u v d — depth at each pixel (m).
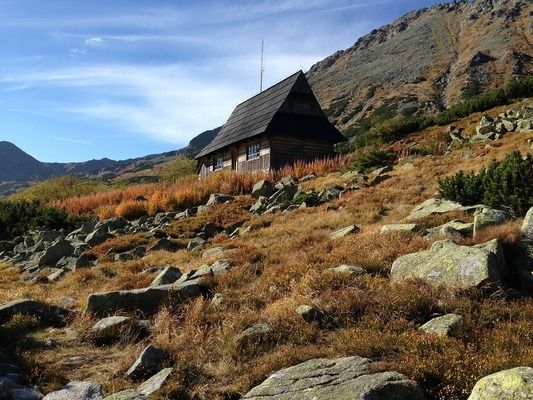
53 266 16.09
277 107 34.31
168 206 25.27
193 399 5.86
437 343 5.83
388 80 119.94
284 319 7.61
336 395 4.77
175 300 9.54
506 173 12.28
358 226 14.10
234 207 22.28
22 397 5.93
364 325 7.07
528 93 37.91
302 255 11.54
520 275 8.20
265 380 5.65
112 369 6.96
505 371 4.45
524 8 143.75
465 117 38.03
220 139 42.72
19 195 44.19
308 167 29.08
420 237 10.78
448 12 175.62
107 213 25.67
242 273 10.86
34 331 8.78
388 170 24.06
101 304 9.43
